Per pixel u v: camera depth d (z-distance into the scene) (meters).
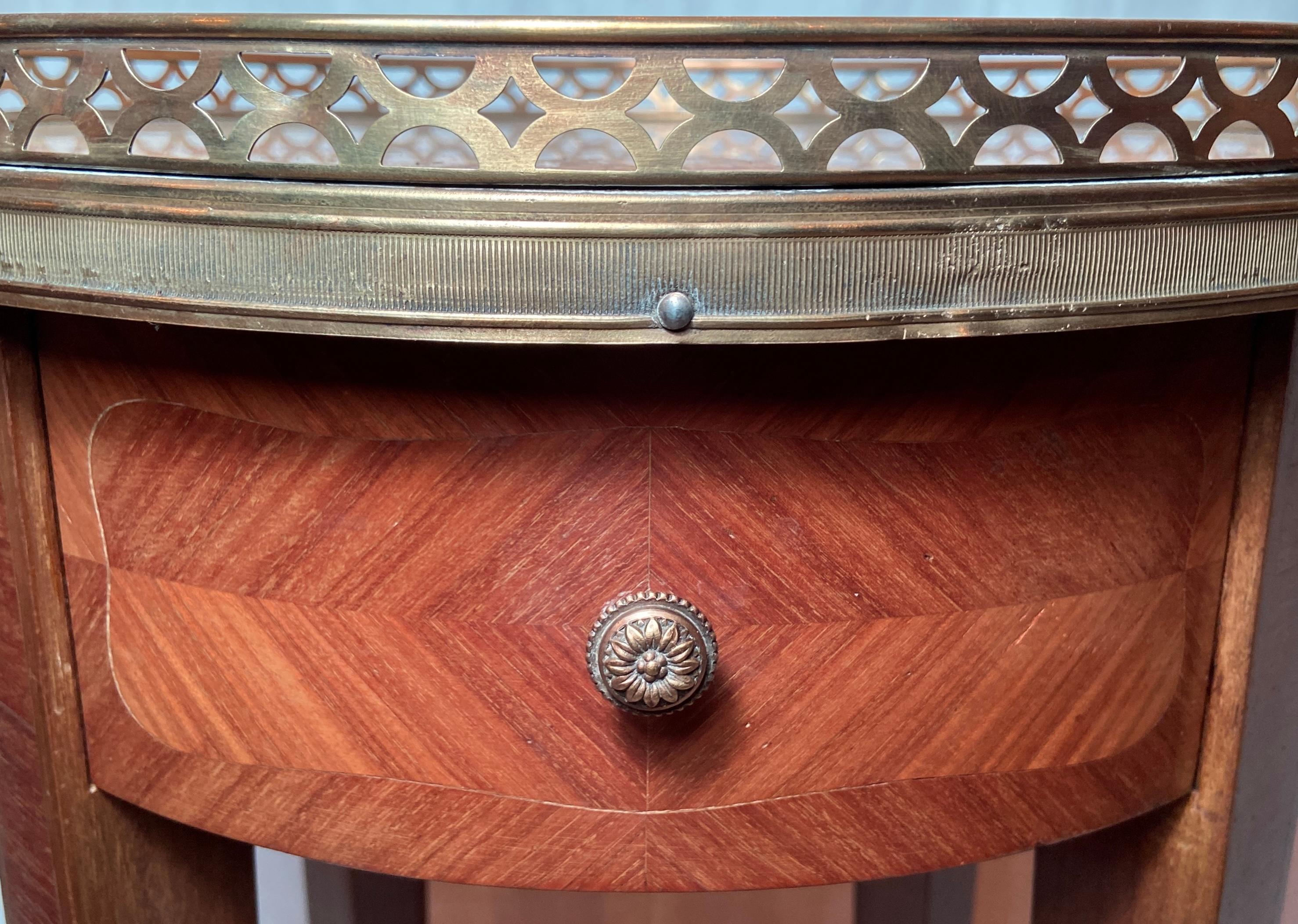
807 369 0.23
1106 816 0.28
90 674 0.27
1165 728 0.28
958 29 0.19
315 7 0.45
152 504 0.25
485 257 0.20
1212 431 0.26
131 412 0.25
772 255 0.20
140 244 0.21
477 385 0.23
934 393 0.23
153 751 0.27
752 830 0.25
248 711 0.26
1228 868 0.33
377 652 0.25
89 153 0.21
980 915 0.51
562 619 0.24
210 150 0.20
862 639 0.24
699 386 0.23
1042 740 0.26
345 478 0.24
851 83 0.36
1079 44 0.20
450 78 0.35
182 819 0.27
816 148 0.20
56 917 0.29
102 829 0.28
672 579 0.24
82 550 0.26
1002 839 0.26
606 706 0.24
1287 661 0.33
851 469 0.23
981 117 0.20
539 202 0.20
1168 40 0.21
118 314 0.21
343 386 0.23
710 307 0.20
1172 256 0.21
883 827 0.26
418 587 0.24
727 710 0.24
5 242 0.22
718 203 0.20
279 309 0.20
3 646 0.28
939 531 0.24
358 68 0.20
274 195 0.20
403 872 0.26
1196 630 0.28
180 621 0.26
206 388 0.24
